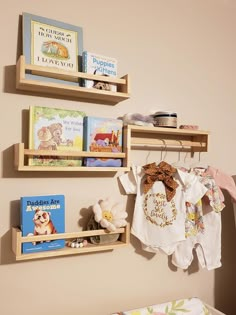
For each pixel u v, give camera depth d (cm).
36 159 102
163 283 139
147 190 125
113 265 127
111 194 126
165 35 140
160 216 127
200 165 143
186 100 146
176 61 143
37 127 104
